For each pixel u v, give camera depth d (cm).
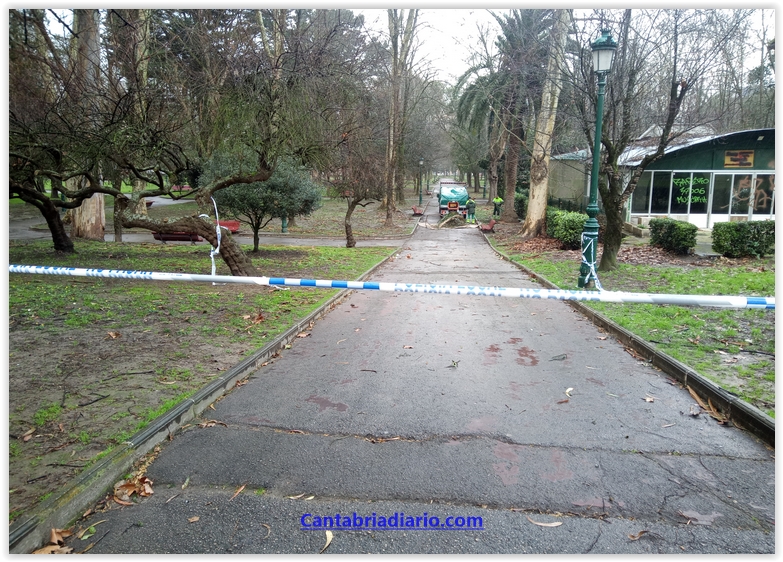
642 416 464
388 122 2722
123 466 363
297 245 2117
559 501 335
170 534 306
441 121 4388
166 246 1895
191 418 455
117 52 1011
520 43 1675
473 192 7656
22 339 649
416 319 841
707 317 770
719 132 2216
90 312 795
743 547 294
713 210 2256
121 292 967
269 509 329
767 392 477
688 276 1127
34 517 294
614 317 789
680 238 1454
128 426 412
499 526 312
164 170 1170
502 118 2298
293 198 1484
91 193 1240
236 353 612
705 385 502
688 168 2230
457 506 331
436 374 575
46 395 473
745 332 685
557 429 437
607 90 1138
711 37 1066
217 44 1006
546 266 1403
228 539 302
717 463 382
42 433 400
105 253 1593
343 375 571
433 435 426
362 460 386
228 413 470
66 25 725
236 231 2505
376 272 1388
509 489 348
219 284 1086
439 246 2169
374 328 782
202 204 1064
